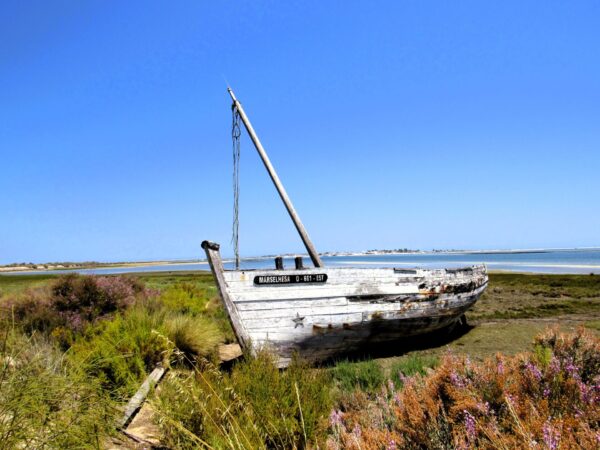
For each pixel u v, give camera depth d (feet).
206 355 22.80
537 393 9.18
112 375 16.10
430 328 29.81
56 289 31.12
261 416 11.74
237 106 31.68
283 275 24.27
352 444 9.14
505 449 7.09
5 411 8.15
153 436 11.85
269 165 31.27
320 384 15.06
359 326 25.79
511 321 40.88
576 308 50.93
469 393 9.23
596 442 6.71
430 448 8.29
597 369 10.87
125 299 32.04
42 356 11.20
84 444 8.87
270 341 23.56
